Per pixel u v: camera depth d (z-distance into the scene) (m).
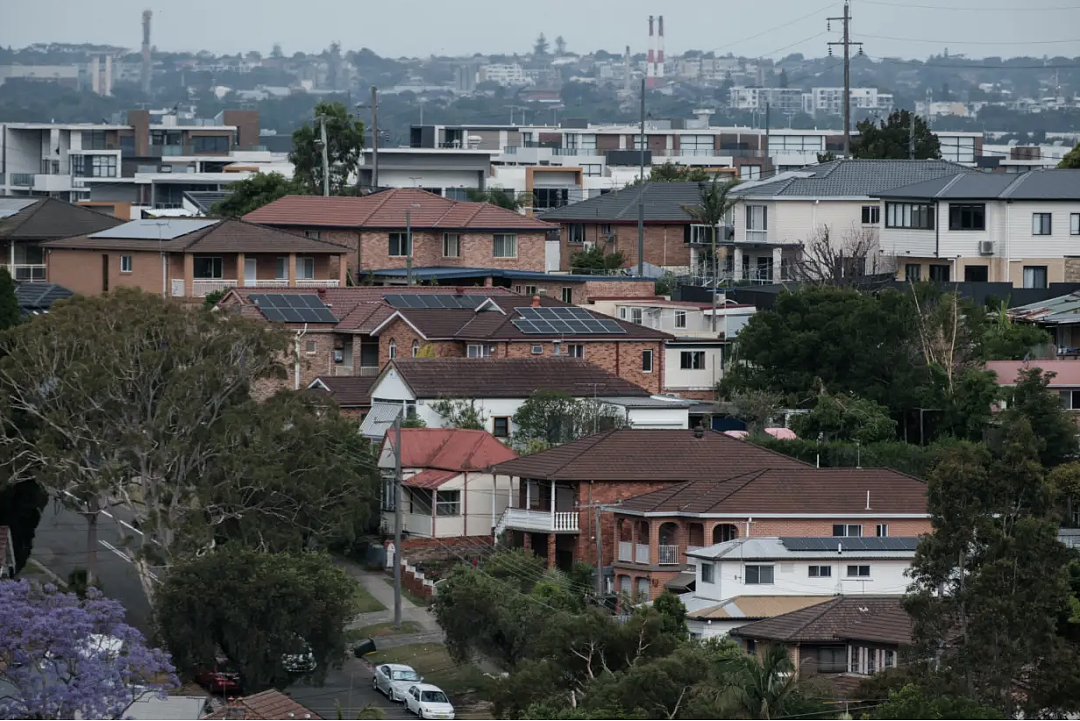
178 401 179.38
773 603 166.62
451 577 173.50
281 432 181.00
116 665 126.75
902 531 181.25
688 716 126.50
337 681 165.62
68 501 181.88
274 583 158.25
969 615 125.56
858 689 132.88
